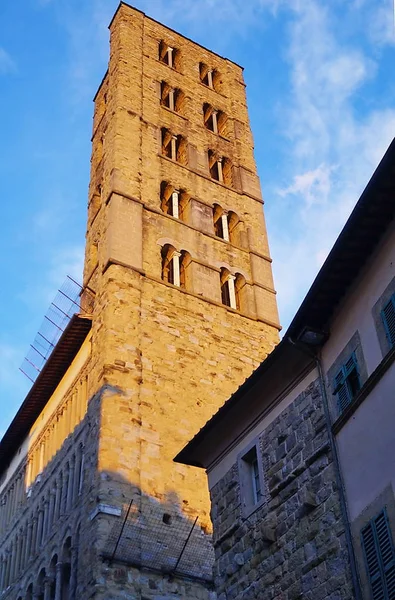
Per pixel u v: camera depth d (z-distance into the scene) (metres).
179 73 65.75
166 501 38.38
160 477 39.06
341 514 21.08
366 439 20.73
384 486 19.50
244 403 26.62
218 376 45.72
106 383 40.97
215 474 28.30
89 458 39.53
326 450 22.47
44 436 50.34
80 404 45.12
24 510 49.66
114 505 36.75
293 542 22.78
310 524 22.27
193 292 49.19
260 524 24.48
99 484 37.12
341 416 21.94
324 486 22.16
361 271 22.69
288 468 23.97
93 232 55.94
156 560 36.12
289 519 23.23
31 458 51.75
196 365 45.31
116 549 35.22
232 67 71.75
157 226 51.22
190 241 52.25
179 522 38.03
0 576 49.84
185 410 42.66
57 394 50.06
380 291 21.55
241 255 54.75
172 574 36.06
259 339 49.91
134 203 51.19
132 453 39.06
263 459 25.41
